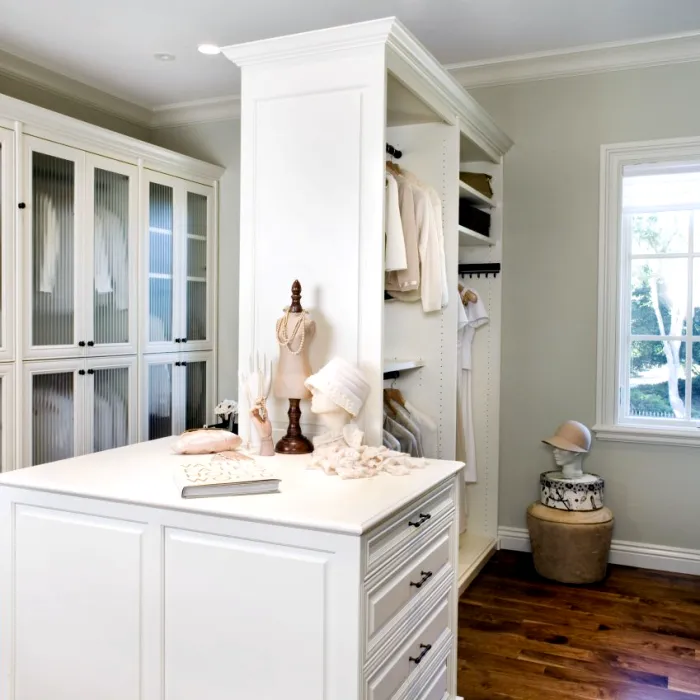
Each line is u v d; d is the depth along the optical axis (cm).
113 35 337
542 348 372
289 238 241
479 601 306
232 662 159
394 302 317
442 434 308
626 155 352
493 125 343
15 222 311
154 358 400
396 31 225
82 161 345
